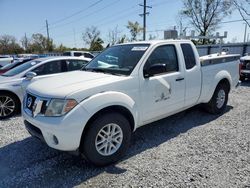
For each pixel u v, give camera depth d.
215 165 3.30
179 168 3.24
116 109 3.43
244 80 11.50
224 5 39.16
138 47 4.12
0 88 5.62
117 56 4.16
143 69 3.77
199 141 4.12
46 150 3.90
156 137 4.34
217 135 4.38
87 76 3.65
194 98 4.76
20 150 3.92
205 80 4.96
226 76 5.55
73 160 3.55
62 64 6.70
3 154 3.79
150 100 3.84
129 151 3.80
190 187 2.82
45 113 3.07
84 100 3.07
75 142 3.00
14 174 3.20
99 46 57.06
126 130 3.49
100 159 3.26
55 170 3.28
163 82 4.00
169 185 2.87
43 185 2.94
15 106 5.90
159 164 3.37
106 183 2.95
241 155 3.58
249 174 3.06
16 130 4.88
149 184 2.90
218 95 5.57
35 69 6.27
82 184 2.94
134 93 3.60
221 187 2.81
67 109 2.97
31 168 3.34
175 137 4.32
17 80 5.93
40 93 3.23
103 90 3.27
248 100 7.18
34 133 3.37
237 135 4.37
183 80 4.38
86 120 3.02
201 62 4.86
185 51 4.56
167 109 4.19
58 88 3.19
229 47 21.72
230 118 5.38
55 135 2.97
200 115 5.59
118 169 3.27
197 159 3.48
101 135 3.26
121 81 3.47
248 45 20.34
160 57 4.09
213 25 41.16
